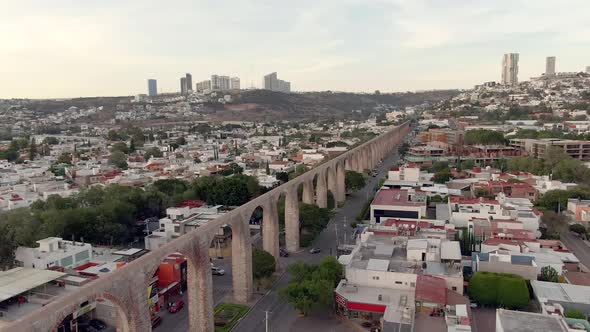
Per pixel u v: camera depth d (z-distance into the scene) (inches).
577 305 3454.7
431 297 3410.4
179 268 4352.9
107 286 2518.5
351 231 6387.8
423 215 6156.5
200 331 3427.7
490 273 3905.0
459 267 4020.7
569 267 4407.0
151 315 3863.2
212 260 5300.2
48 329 2178.9
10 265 4448.8
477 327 3469.5
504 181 7711.6
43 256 4466.0
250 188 7411.4
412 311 3378.4
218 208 6904.5
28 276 3646.7
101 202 6584.6
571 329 2849.4
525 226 5433.1
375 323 3619.6
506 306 3752.5
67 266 4584.2
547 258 4288.9
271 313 3927.2
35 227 5329.7
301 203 6190.9
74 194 7096.5
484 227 5137.8
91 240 5684.1
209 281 3481.8
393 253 4424.2
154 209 6560.0
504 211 5728.3
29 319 2094.0
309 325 3703.3
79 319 3649.1
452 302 3464.6
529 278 4013.3
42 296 3543.3
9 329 1998.0
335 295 3833.7
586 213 5935.0
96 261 4798.2
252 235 6284.5
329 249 5610.2
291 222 5516.7
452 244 4424.2
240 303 4116.6
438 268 3971.5
